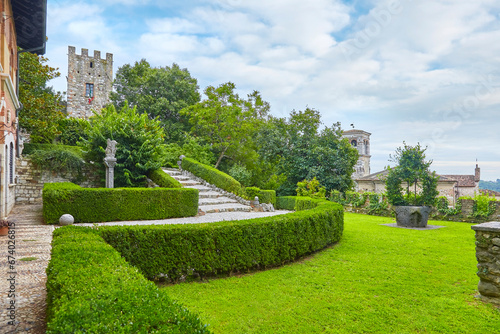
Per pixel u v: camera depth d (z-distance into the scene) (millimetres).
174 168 21000
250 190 17781
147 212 11289
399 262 6484
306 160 21219
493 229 4398
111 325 1810
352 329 3650
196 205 12734
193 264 5285
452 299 4543
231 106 23422
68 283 2510
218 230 5566
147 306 2119
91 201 10117
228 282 5230
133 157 15234
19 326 3012
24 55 15969
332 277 5539
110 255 3537
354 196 18047
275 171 22953
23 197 15094
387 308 4215
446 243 8477
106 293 2283
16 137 13281
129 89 26734
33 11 11086
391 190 15125
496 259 4418
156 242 5094
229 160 24328
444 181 22531
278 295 4652
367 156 40219
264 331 3549
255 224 6016
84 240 4207
